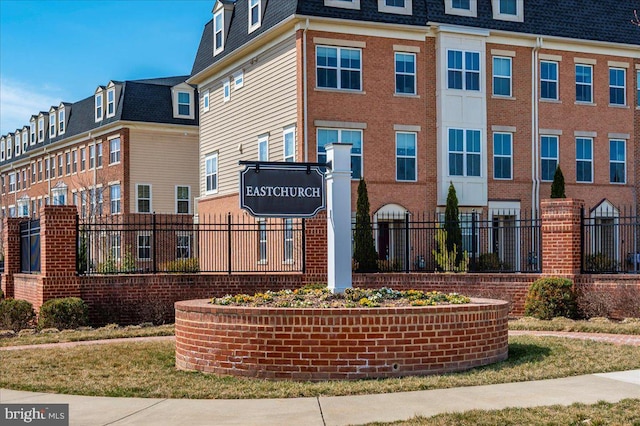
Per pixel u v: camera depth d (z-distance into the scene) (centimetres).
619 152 3098
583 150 3030
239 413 864
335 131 2623
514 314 1978
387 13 2683
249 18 2914
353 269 2312
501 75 2889
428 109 2755
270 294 1307
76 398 963
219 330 1110
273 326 1072
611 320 1794
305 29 2562
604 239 2927
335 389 968
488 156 2842
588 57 3023
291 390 969
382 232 2683
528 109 2912
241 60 3009
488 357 1141
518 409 843
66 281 1927
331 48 2623
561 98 2980
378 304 1135
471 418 802
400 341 1066
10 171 6116
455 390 963
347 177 1328
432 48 2767
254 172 1386
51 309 1820
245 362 1086
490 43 2853
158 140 4166
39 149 5225
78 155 4656
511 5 2897
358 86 2656
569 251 1894
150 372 1141
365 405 888
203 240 3225
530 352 1245
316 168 1417
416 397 925
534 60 2920
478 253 2803
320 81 2606
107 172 4259
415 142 2738
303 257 2081
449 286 2050
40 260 2009
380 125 2680
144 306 1980
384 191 2675
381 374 1057
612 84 3089
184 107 4250
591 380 1017
